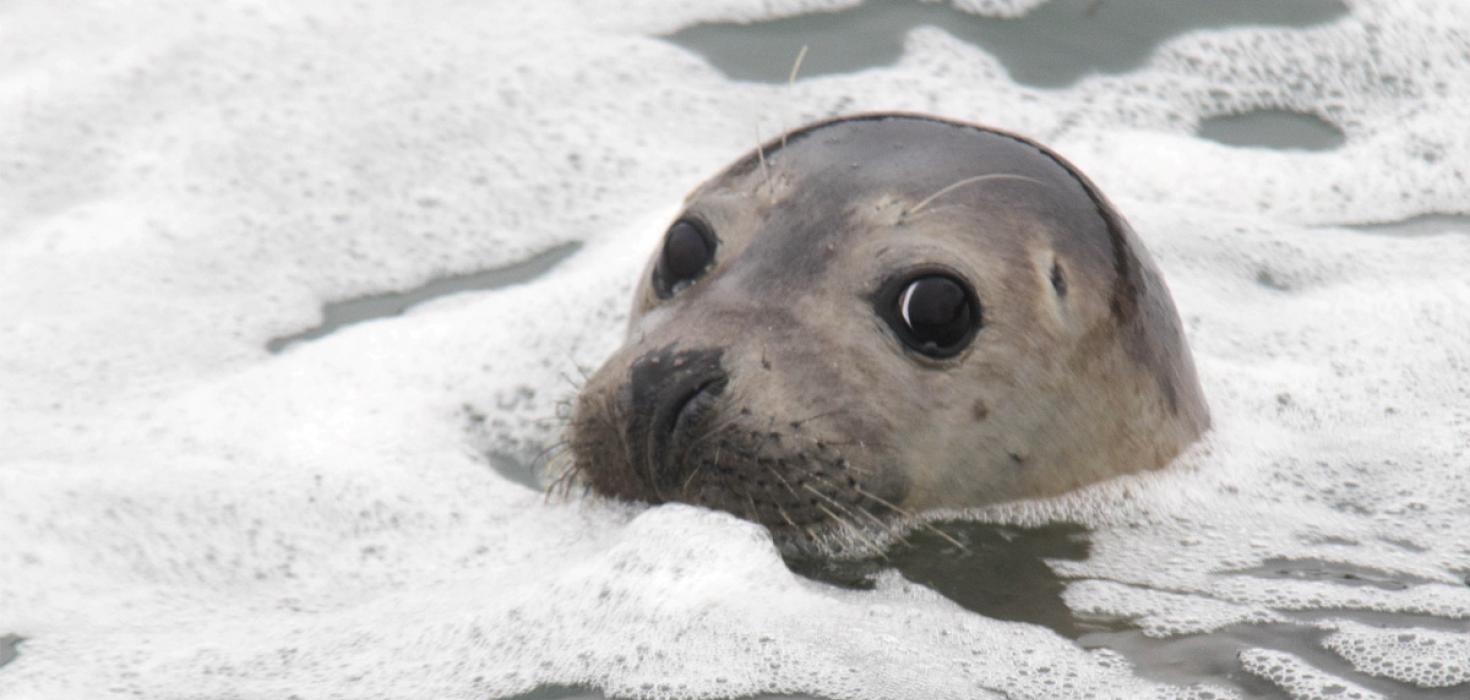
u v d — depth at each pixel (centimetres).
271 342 2580
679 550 1853
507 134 3058
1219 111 3150
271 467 2208
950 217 2028
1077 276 2072
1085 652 1711
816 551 1945
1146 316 2152
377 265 2766
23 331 2561
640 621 1748
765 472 1898
